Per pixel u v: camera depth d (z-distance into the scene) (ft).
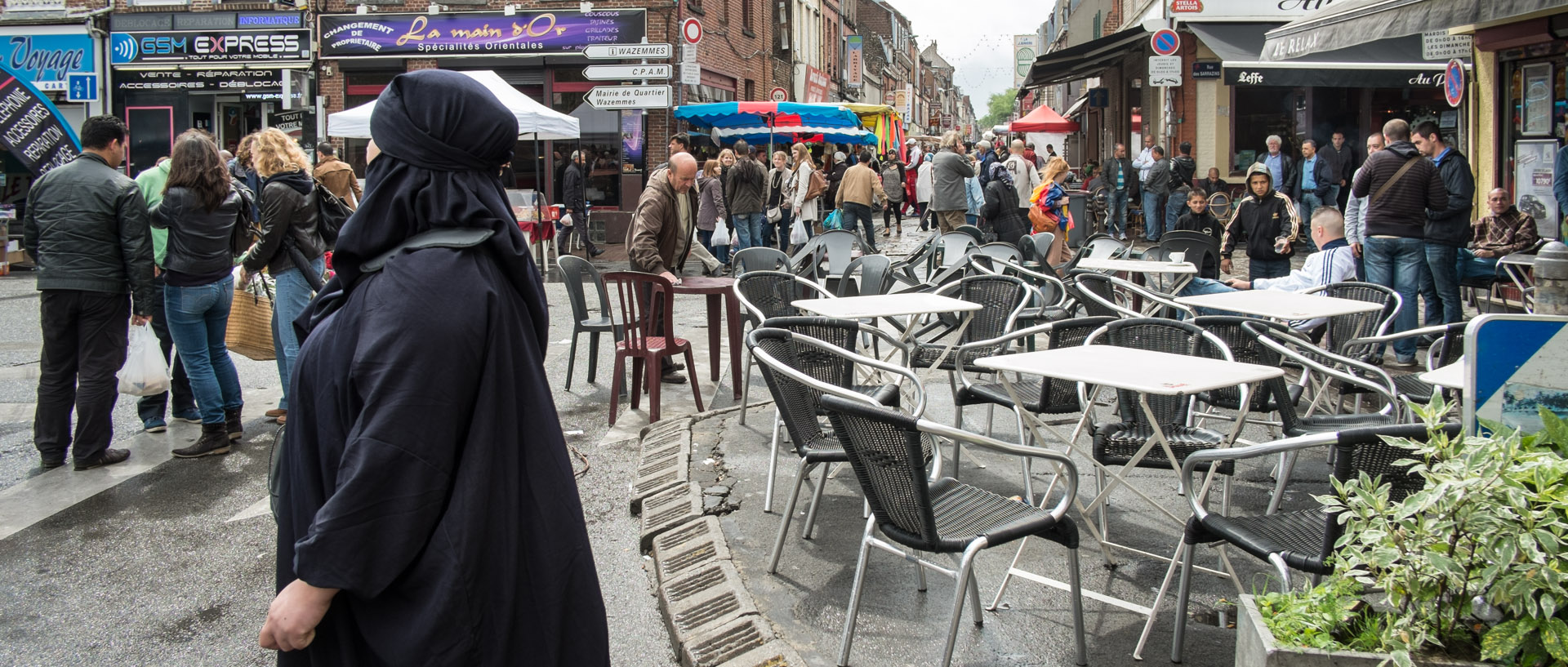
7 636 13.23
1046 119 95.09
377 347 5.90
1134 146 82.69
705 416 22.61
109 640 13.12
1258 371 12.45
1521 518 7.34
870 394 17.84
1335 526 9.64
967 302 21.20
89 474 19.99
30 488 19.17
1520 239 31.68
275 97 74.43
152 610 14.01
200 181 20.40
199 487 19.17
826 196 80.23
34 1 75.20
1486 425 8.80
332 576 5.69
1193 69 61.77
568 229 63.00
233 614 13.89
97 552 16.06
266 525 17.22
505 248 6.40
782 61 113.50
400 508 5.78
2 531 16.93
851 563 14.51
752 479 18.19
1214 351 16.51
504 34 72.18
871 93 200.23
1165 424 15.26
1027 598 13.29
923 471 10.52
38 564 15.57
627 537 16.34
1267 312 18.94
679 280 25.62
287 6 73.46
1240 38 60.95
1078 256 34.96
